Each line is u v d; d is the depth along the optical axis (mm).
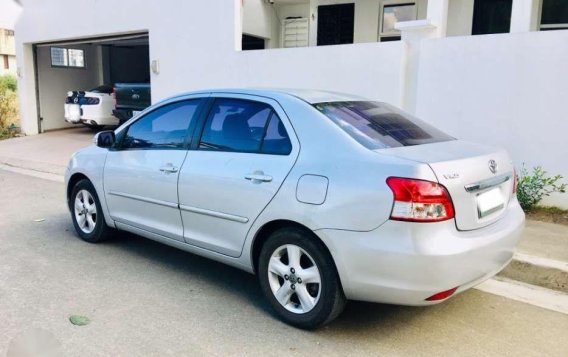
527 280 4855
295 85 9180
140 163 4926
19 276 4738
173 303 4230
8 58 30531
